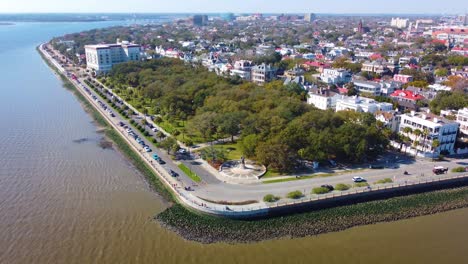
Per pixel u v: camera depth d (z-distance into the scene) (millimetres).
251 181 131250
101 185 134000
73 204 120625
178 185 128375
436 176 137375
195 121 178125
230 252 98688
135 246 100562
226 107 190750
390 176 136750
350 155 145375
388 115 178875
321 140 143000
